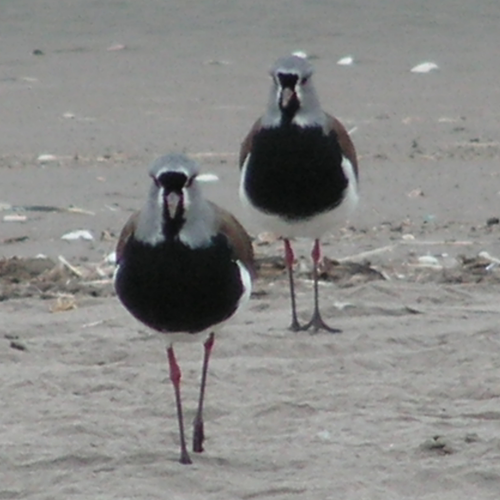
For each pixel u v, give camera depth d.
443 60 27.52
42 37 28.95
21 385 12.20
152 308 10.14
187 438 11.04
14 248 17.28
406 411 11.60
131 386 12.24
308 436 10.99
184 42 28.72
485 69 26.98
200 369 12.64
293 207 14.32
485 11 30.48
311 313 14.75
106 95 25.36
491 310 14.66
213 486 9.98
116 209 18.98
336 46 28.38
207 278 10.05
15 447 10.70
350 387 12.18
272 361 12.94
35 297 15.42
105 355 13.19
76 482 10.05
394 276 16.20
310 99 14.21
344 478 10.09
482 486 9.96
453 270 16.34
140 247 10.03
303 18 30.00
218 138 22.75
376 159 21.56
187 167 9.89
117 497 9.77
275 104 14.22
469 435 10.82
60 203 19.22
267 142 14.27
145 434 11.10
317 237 14.62
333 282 16.09
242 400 11.88
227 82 26.19
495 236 17.83
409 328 14.03
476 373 12.50
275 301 15.28
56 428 11.13
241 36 29.02
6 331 13.97
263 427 11.25
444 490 9.92
